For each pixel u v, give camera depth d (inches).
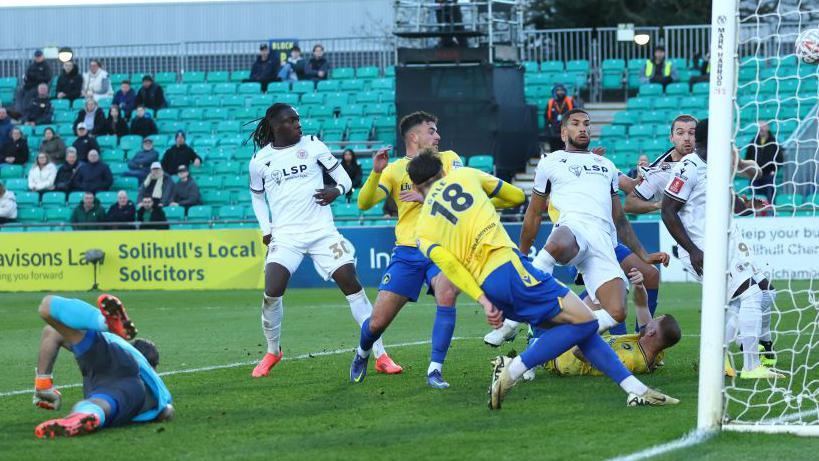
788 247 1309.1
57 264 1515.7
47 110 2050.9
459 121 1802.4
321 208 651.5
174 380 622.5
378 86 2012.8
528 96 1935.3
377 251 1439.5
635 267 640.4
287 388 585.6
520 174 1812.3
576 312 487.2
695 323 927.7
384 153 614.5
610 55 2117.4
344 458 399.2
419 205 601.9
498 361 506.3
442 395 550.9
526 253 628.7
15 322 1066.1
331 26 2716.5
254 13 2758.4
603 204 584.1
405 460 394.9
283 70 2080.5
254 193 668.1
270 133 667.4
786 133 1652.3
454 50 1802.4
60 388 602.2
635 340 609.6
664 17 2795.3
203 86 2096.5
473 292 486.0
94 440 434.0
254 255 1465.3
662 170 672.4
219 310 1160.2
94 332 452.4
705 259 448.1
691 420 462.6
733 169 465.1
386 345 804.0
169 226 1545.3
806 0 1088.2
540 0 2874.0
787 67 1766.7
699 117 1825.8
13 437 445.4
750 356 596.4
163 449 417.1
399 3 1889.8
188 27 2778.1
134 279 1494.8
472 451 408.2
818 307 615.8
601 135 1784.0
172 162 1766.7
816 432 433.1
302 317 1055.6
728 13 447.8
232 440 434.6
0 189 1660.9
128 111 2005.4
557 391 554.3
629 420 466.3
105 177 1763.0
